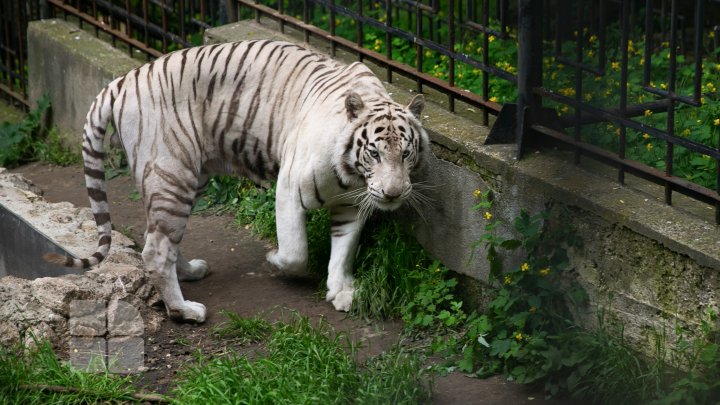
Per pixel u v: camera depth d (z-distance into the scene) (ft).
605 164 25.04
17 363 23.08
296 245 26.73
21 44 43.45
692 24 38.06
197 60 27.25
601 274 23.26
